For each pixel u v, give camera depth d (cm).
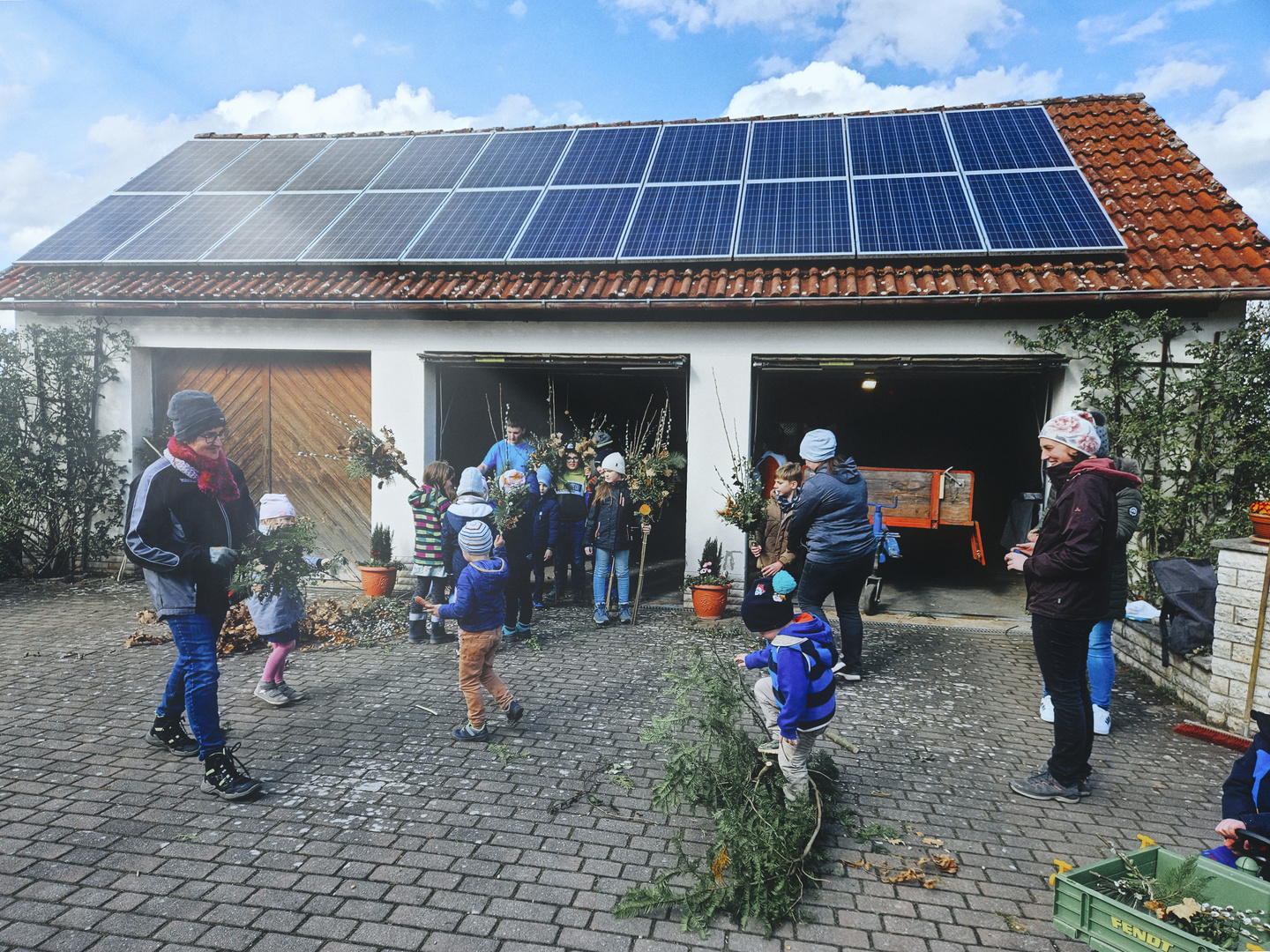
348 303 806
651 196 917
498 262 832
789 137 1002
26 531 875
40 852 319
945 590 912
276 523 511
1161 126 954
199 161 1155
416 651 626
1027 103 1043
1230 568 487
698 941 275
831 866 326
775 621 336
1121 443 667
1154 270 700
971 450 1199
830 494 543
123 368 882
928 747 459
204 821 349
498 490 642
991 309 724
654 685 553
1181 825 371
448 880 307
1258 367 623
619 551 721
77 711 479
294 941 267
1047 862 335
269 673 491
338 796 377
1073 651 376
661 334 794
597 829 351
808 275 777
